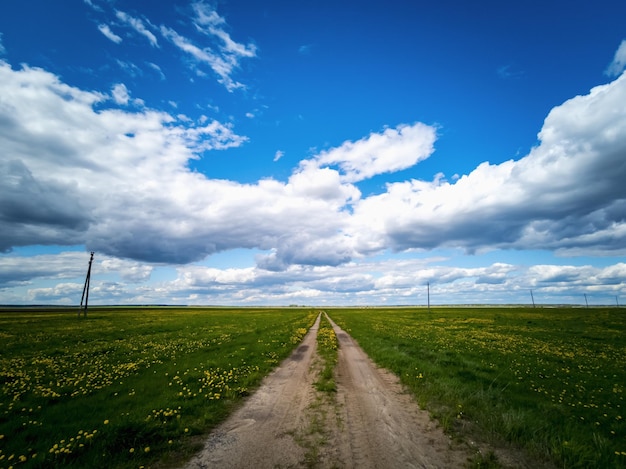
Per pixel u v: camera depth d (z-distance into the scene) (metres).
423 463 6.46
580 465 6.29
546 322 52.47
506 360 17.91
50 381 12.92
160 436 7.63
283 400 10.94
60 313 85.69
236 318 66.38
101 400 10.40
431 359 18.31
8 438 7.46
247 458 6.70
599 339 29.58
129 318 63.31
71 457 6.62
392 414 9.46
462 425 8.51
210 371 14.46
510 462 6.50
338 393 11.80
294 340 27.58
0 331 34.03
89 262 66.12
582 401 10.70
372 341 26.66
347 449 7.12
